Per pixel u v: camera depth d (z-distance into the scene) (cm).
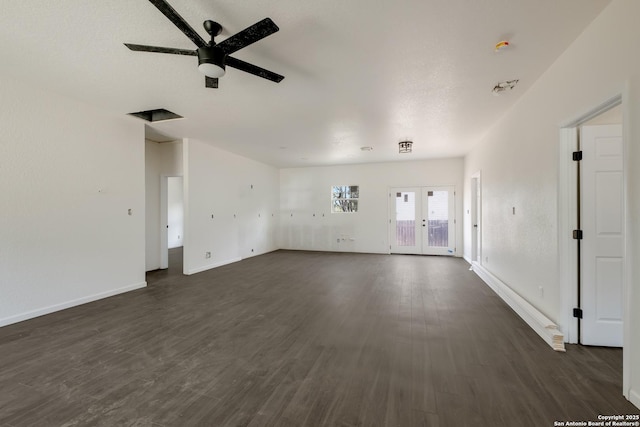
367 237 834
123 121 435
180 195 1009
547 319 279
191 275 548
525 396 188
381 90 330
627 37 181
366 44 242
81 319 328
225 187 660
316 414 173
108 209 413
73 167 369
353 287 462
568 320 260
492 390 195
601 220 251
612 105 206
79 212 377
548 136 281
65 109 359
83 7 197
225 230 659
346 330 297
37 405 183
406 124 457
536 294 311
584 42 224
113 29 222
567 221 259
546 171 286
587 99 220
